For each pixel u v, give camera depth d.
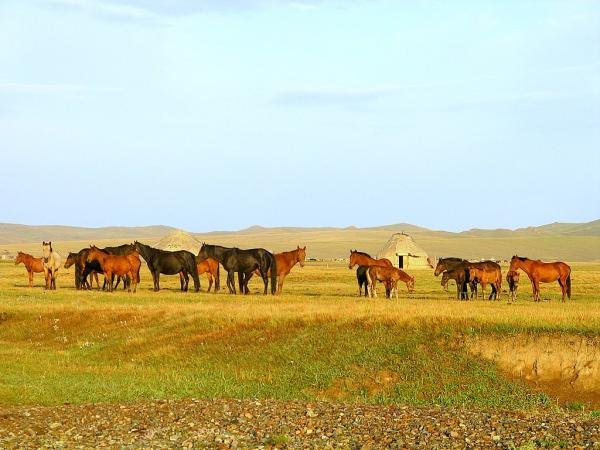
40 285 58.97
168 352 30.34
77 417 19.08
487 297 49.03
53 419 18.84
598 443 15.91
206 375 27.20
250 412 19.56
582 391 24.75
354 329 29.70
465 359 26.48
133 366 28.94
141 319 35.09
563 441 16.20
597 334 26.64
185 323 33.25
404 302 38.56
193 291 52.75
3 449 16.00
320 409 20.00
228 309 34.72
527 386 25.00
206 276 71.50
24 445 16.33
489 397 24.33
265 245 193.25
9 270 81.31
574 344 26.30
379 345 28.03
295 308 33.91
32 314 37.47
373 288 44.34
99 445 16.34
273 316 31.97
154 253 51.44
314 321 31.02
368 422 18.30
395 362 26.83
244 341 30.41
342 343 28.58
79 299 43.47
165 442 16.59
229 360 28.89
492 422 18.17
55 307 38.22
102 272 52.50
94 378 25.88
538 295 45.12
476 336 27.56
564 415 19.61
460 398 24.27
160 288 56.94
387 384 25.78
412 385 25.41
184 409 20.00
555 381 25.38
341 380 26.12
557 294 52.72
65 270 80.12
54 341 34.34
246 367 28.11
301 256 50.47
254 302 39.59
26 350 32.16
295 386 25.97
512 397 24.22
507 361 26.20
